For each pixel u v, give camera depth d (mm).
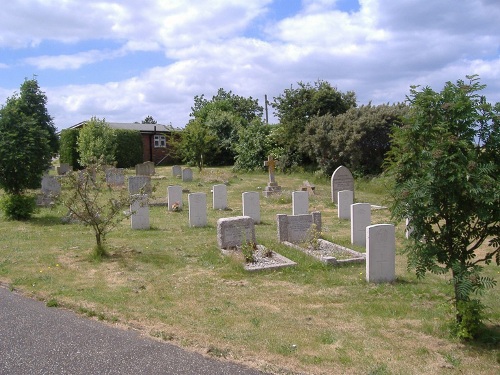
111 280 8969
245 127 47562
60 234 13812
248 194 16391
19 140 16344
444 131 5750
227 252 11047
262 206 20891
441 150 5578
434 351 5918
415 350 5926
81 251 11328
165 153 50375
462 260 6105
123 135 45688
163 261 10461
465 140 5738
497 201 5609
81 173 11633
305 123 36156
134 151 46531
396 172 6219
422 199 5805
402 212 6055
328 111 34844
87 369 5344
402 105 30344
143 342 6051
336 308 7605
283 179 32156
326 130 31156
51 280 8828
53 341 6086
